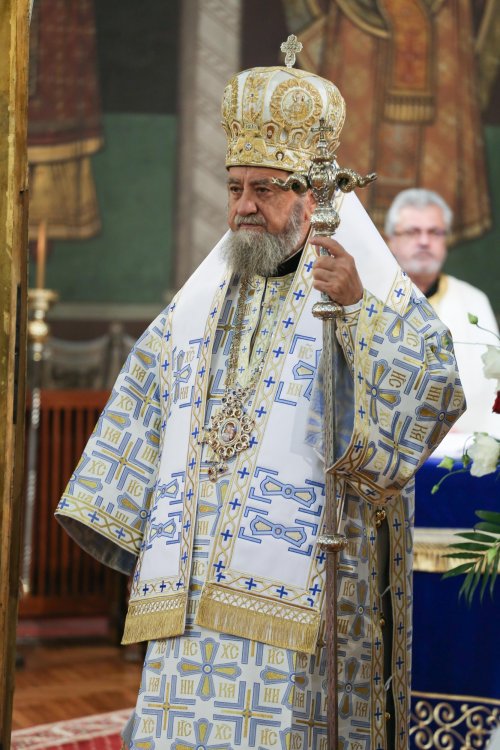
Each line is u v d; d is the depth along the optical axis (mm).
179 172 13711
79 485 5020
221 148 13820
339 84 14297
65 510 4973
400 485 4508
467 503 6430
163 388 5066
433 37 14414
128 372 5184
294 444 4602
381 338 4473
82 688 9945
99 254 13531
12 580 4219
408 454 4500
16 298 4156
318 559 4508
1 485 4148
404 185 14430
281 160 4758
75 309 13414
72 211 13477
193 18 13750
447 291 11086
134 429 5129
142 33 13648
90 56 13547
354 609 4605
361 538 4652
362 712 4617
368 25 14305
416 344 4523
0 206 4098
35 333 11836
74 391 12695
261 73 4852
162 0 13688
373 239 4887
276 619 4461
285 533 4531
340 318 4445
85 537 5129
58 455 12430
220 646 4504
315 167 4402
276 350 4734
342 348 4496
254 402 4688
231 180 4852
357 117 14344
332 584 4293
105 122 13586
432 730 6504
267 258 4719
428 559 6406
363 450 4387
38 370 11969
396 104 14383
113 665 10906
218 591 4523
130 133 13641
